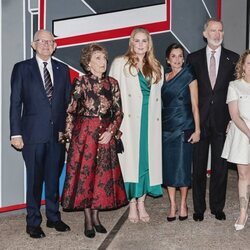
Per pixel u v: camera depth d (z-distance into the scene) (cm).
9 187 463
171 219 455
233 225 445
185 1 550
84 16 482
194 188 456
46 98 401
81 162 395
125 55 430
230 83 422
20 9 447
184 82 429
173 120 434
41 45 395
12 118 395
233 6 634
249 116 414
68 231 429
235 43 637
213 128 442
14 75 398
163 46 534
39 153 404
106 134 397
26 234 423
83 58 398
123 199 412
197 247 394
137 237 416
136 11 511
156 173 438
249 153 418
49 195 427
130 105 426
